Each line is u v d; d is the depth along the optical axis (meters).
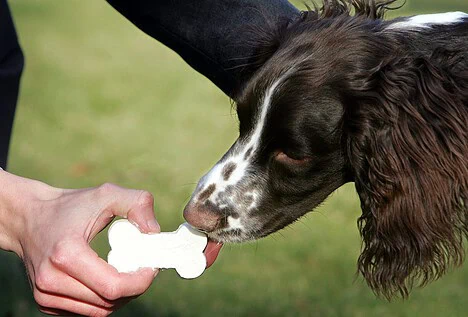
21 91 19.28
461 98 5.96
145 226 4.91
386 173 5.93
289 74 6.06
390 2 6.74
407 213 5.91
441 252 5.95
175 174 13.96
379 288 6.11
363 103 5.99
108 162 14.66
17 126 16.70
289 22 6.51
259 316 9.36
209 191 6.21
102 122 17.05
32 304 9.28
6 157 6.91
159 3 6.38
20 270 9.70
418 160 5.89
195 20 6.38
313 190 6.23
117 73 21.17
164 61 22.67
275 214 6.25
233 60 6.40
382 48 6.11
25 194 4.85
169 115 17.55
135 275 4.68
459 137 5.88
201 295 9.80
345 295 9.79
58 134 16.25
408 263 5.96
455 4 24.92
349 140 6.04
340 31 6.23
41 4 30.78
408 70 6.00
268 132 6.10
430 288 9.78
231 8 6.39
